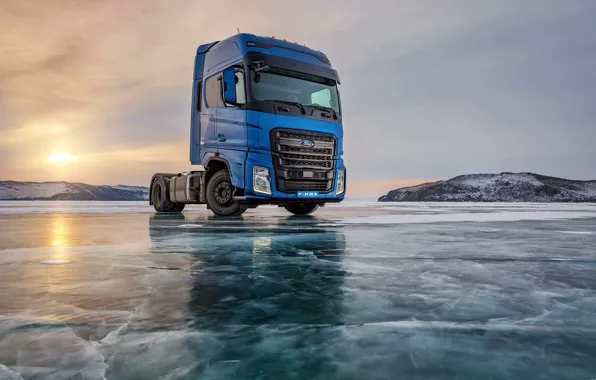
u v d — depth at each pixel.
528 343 1.43
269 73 8.20
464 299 2.03
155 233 5.35
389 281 2.45
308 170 8.43
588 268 2.88
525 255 3.45
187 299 2.04
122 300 2.03
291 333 1.53
